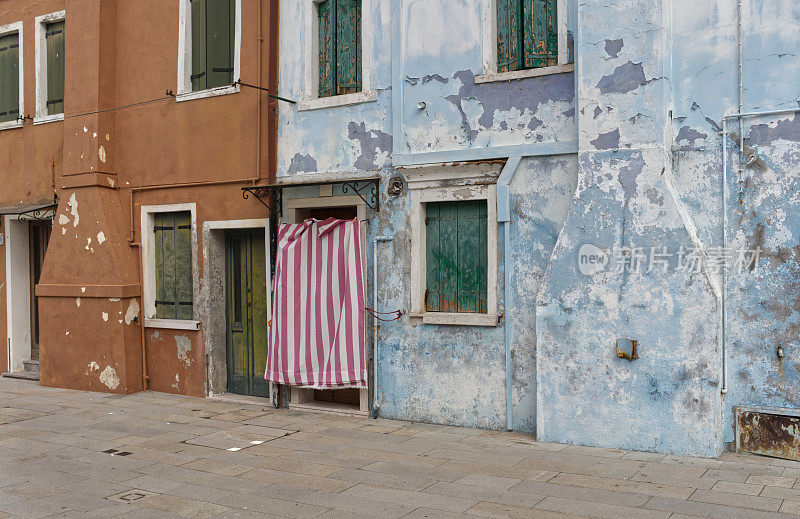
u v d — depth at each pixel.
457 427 8.55
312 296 9.43
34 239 13.27
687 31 7.28
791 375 6.77
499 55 8.49
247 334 10.62
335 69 9.66
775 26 6.88
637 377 7.18
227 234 10.80
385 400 9.12
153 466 7.22
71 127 11.70
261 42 10.07
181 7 10.88
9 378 12.80
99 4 11.38
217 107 10.50
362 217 9.25
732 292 7.04
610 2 7.35
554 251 7.63
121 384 11.14
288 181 9.85
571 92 7.84
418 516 5.57
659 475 6.39
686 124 7.30
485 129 8.40
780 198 6.84
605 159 7.38
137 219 11.44
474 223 8.61
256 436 8.35
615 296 7.29
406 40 8.91
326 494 6.19
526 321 8.10
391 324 9.05
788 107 6.81
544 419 7.70
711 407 6.83
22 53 12.73
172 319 11.12
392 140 9.03
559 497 5.91
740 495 5.81
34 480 6.80
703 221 7.20
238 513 5.80
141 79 11.34
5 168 12.97
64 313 11.80
